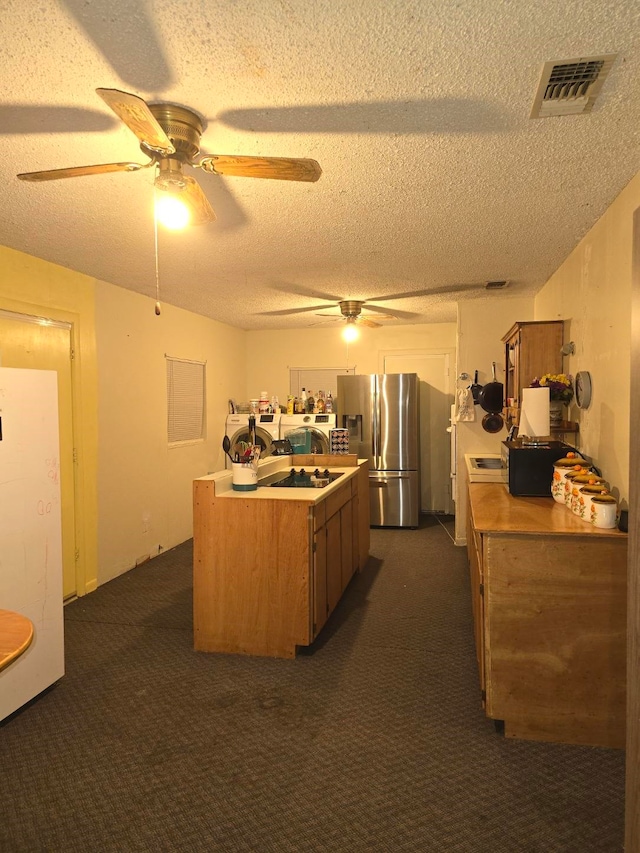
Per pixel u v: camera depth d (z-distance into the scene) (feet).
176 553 16.17
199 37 4.56
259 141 6.36
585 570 6.92
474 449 16.58
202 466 18.66
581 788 6.14
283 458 13.50
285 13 4.28
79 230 9.41
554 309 12.66
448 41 4.64
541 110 5.69
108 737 7.11
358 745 6.91
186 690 8.29
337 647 9.78
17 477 7.64
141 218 8.79
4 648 4.33
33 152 6.51
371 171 7.14
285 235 9.77
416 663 9.16
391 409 19.22
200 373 18.58
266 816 5.74
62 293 11.95
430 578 13.67
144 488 15.20
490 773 6.40
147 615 11.42
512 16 4.36
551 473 9.31
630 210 7.46
